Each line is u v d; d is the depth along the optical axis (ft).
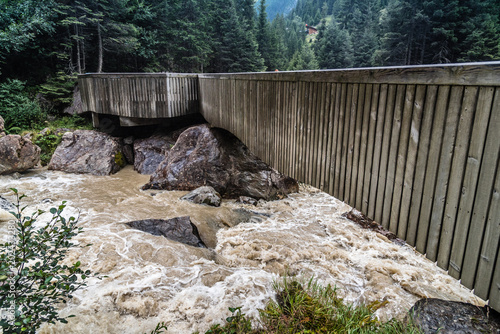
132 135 36.11
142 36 53.72
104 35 47.26
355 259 16.88
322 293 11.43
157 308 11.45
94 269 13.43
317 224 21.35
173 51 62.85
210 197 23.62
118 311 11.13
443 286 14.71
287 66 126.52
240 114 21.56
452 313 8.49
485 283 7.11
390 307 13.08
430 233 8.54
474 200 7.18
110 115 37.17
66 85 40.37
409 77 8.61
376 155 10.30
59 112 40.63
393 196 9.75
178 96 30.71
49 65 45.14
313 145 13.89
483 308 8.39
